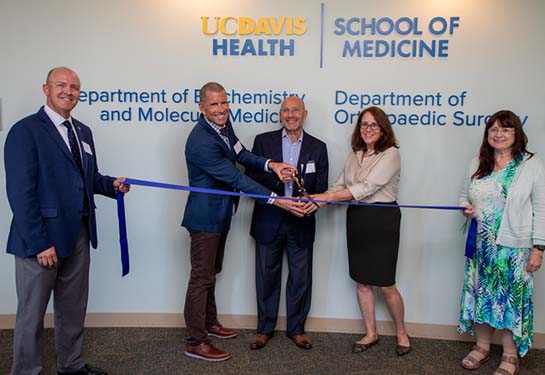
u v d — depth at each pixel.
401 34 2.76
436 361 2.66
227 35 2.82
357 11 2.77
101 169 2.93
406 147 2.84
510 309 2.35
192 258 2.59
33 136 2.03
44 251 2.02
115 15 2.82
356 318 3.01
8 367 2.52
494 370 2.56
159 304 3.06
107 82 2.86
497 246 2.36
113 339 2.88
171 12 2.82
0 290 3.01
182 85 2.86
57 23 2.82
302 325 2.85
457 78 2.76
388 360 2.66
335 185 2.78
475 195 2.45
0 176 2.91
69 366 2.36
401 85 2.79
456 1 2.72
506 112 2.34
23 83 2.85
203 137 2.45
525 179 2.29
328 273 3.00
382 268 2.61
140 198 2.98
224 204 2.53
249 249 3.00
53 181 2.08
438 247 2.92
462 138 2.80
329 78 2.82
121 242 2.42
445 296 2.94
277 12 2.79
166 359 2.64
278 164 2.59
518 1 2.69
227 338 2.91
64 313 2.30
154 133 2.91
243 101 2.86
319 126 2.86
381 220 2.58
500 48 2.72
